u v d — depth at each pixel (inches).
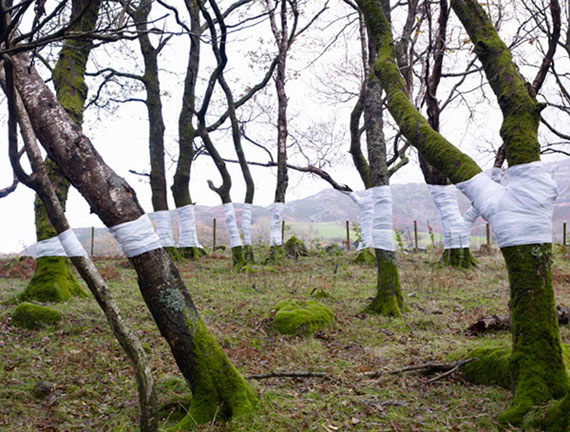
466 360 209.0
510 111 172.4
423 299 390.6
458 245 563.5
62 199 396.2
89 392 201.6
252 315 317.7
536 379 159.6
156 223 677.3
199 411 167.5
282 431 160.4
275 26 592.4
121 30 140.7
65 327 286.8
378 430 163.5
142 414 144.2
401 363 232.1
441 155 183.2
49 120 158.9
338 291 418.3
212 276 501.4
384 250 346.9
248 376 203.0
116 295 376.2
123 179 163.8
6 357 239.1
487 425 159.0
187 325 170.1
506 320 282.7
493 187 171.0
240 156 638.5
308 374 209.9
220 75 618.5
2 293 394.0
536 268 163.2
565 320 291.3
